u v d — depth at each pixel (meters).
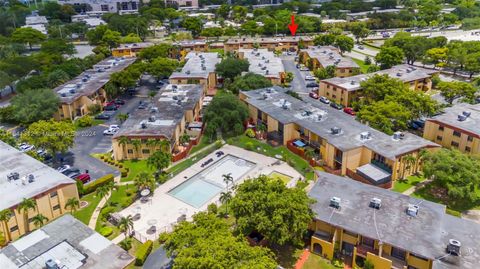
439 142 100.00
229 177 82.06
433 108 107.81
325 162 91.38
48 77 139.75
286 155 96.81
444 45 181.88
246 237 63.72
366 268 59.19
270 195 61.69
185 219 73.56
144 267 61.66
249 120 116.00
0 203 67.69
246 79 132.25
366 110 106.00
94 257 54.41
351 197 67.88
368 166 85.25
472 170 76.00
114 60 170.62
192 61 166.12
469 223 62.88
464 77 161.00
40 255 54.47
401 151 84.12
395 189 81.94
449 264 53.56
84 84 133.88
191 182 86.81
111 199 80.12
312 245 64.12
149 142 93.88
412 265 57.66
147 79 164.12
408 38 183.38
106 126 116.75
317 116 101.00
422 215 63.03
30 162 81.94
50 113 111.69
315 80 156.25
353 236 61.56
